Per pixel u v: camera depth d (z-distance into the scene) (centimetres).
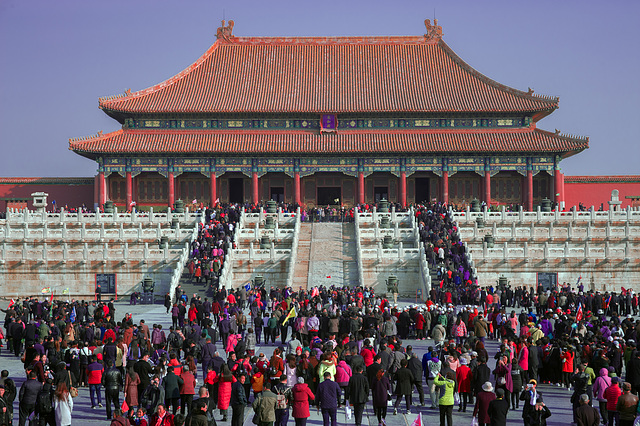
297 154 11456
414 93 12056
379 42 13162
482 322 4300
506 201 11862
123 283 7538
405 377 3009
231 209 8869
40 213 8406
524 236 7925
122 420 2300
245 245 7850
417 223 8275
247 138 11669
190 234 7969
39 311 5106
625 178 11706
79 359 3431
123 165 11475
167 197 11819
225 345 4331
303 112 11644
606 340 3519
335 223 8531
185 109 11588
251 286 7219
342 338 3575
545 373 3509
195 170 11500
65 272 7538
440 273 6781
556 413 3045
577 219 8538
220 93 12075
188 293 6812
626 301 5956
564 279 7431
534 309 6384
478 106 11675
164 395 2727
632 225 8500
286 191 12081
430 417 3006
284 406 2611
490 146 11300
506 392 3042
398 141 11544
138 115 11688
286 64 12800
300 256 7556
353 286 7019
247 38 13200
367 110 11600
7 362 4206
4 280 7562
